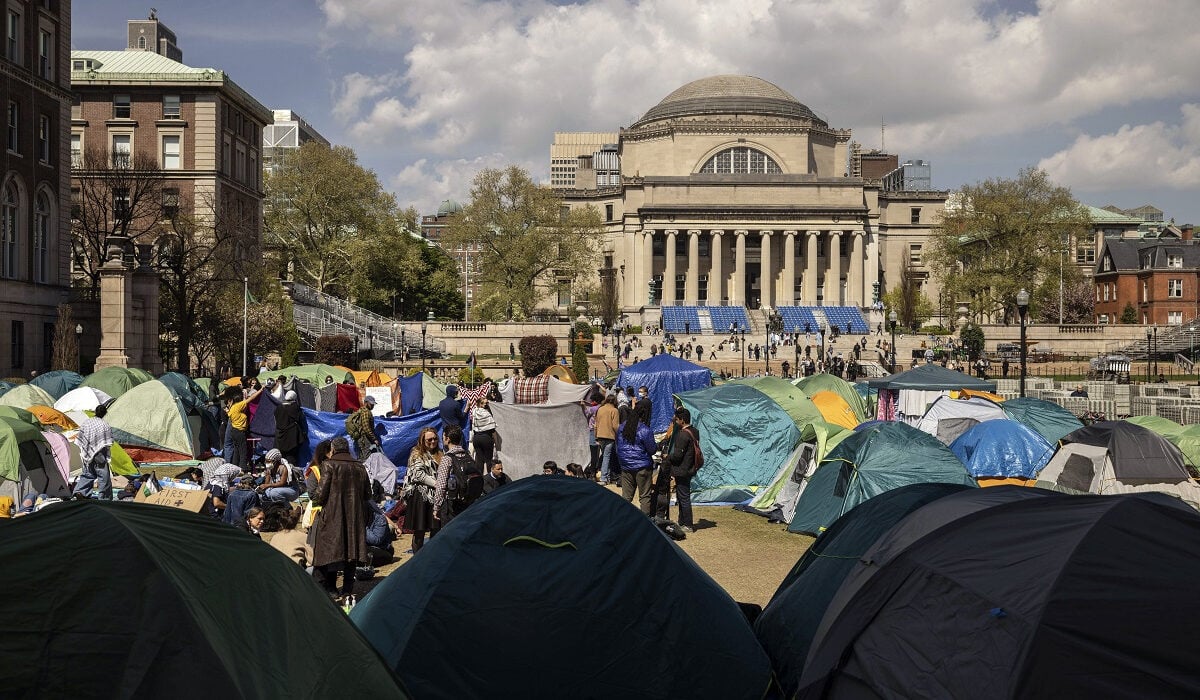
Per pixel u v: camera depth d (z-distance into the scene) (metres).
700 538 18.33
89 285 67.00
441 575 8.90
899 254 140.88
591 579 8.99
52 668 5.51
